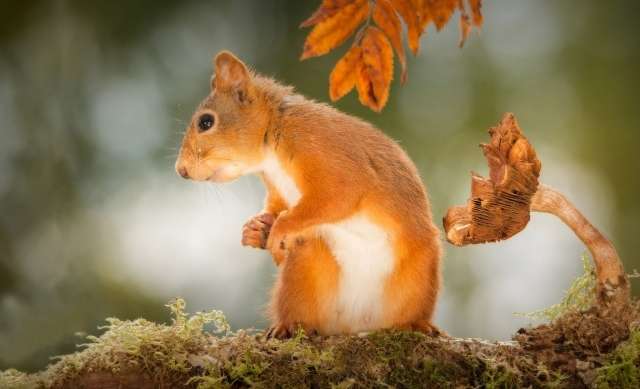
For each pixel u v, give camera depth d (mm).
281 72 16734
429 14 6711
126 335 6488
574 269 15844
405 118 16656
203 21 17125
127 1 16953
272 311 7922
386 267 7605
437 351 6457
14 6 16312
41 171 15961
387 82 6664
